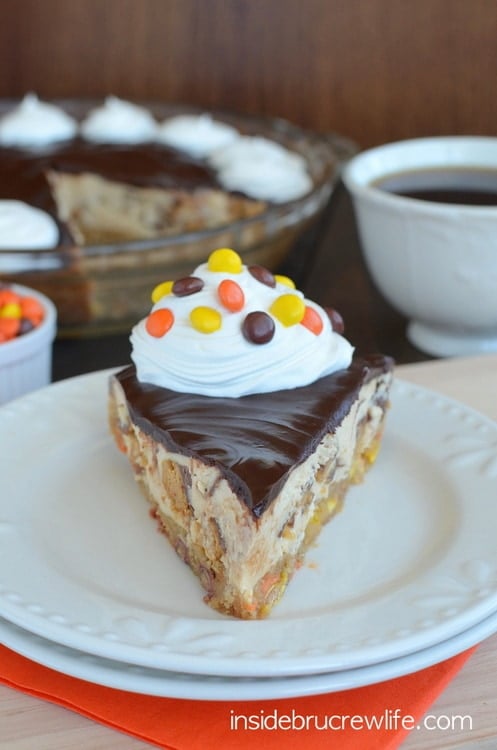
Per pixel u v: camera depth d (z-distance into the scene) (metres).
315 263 0.66
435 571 0.41
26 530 0.43
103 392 0.50
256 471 0.41
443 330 0.57
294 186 0.70
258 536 0.40
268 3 0.80
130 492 0.46
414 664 0.38
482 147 0.61
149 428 0.44
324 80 0.82
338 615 0.39
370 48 0.81
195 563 0.42
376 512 0.45
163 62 0.83
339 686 0.37
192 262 0.60
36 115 0.76
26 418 0.49
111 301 0.60
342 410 0.44
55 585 0.40
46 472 0.46
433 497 0.45
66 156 0.73
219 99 0.84
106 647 0.37
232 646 0.38
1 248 0.59
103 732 0.38
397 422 0.49
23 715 0.38
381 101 0.83
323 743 0.37
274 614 0.40
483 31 0.79
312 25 0.80
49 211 0.65
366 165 0.59
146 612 0.39
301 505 0.43
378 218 0.54
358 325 0.60
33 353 0.53
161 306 0.45
